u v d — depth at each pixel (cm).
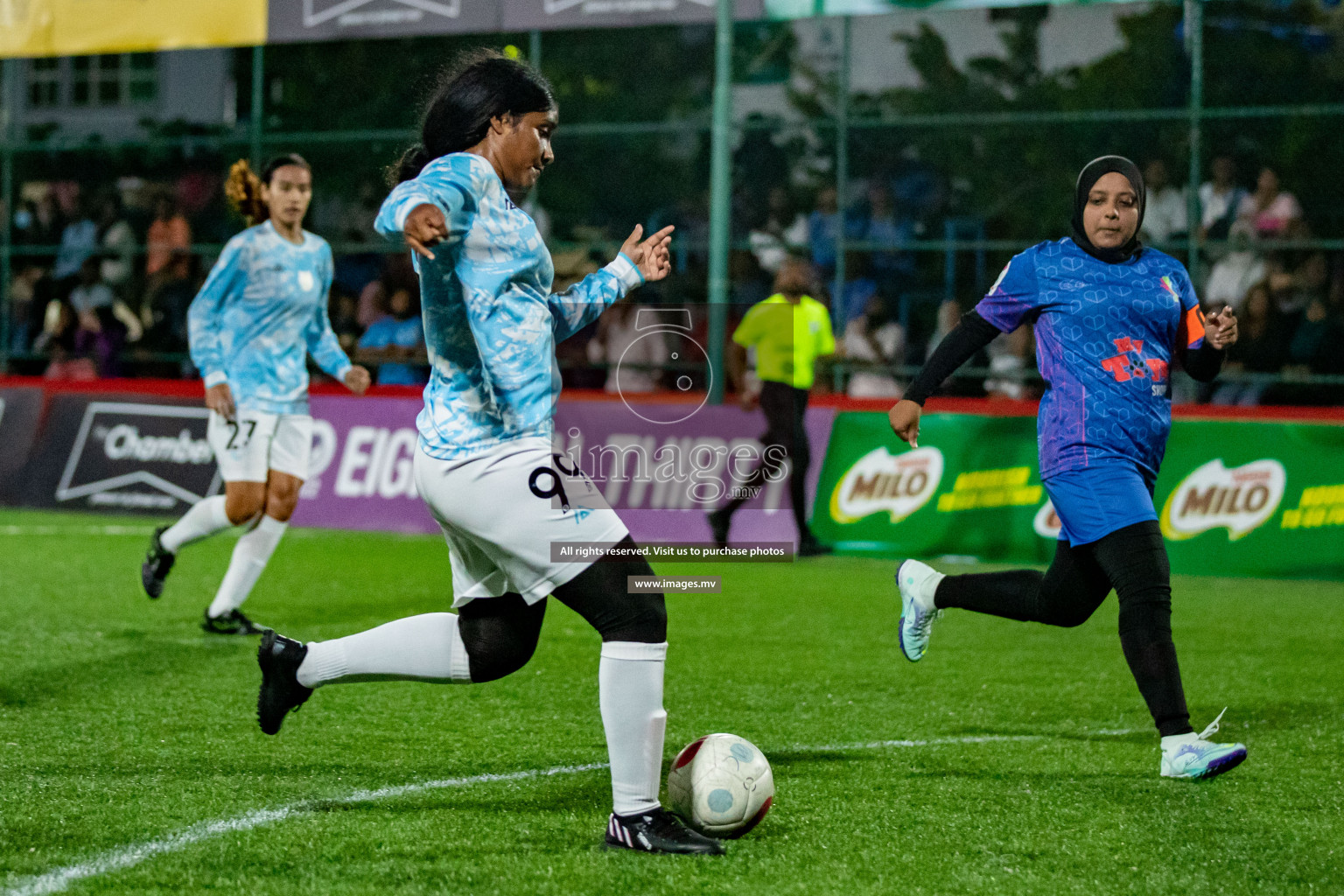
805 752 1258
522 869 896
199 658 1677
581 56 4406
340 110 4328
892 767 1196
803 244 3669
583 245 3778
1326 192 3506
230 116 4441
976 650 1817
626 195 4306
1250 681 1638
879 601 2244
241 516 1819
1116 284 1166
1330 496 2578
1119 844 968
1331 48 3650
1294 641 1914
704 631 1952
